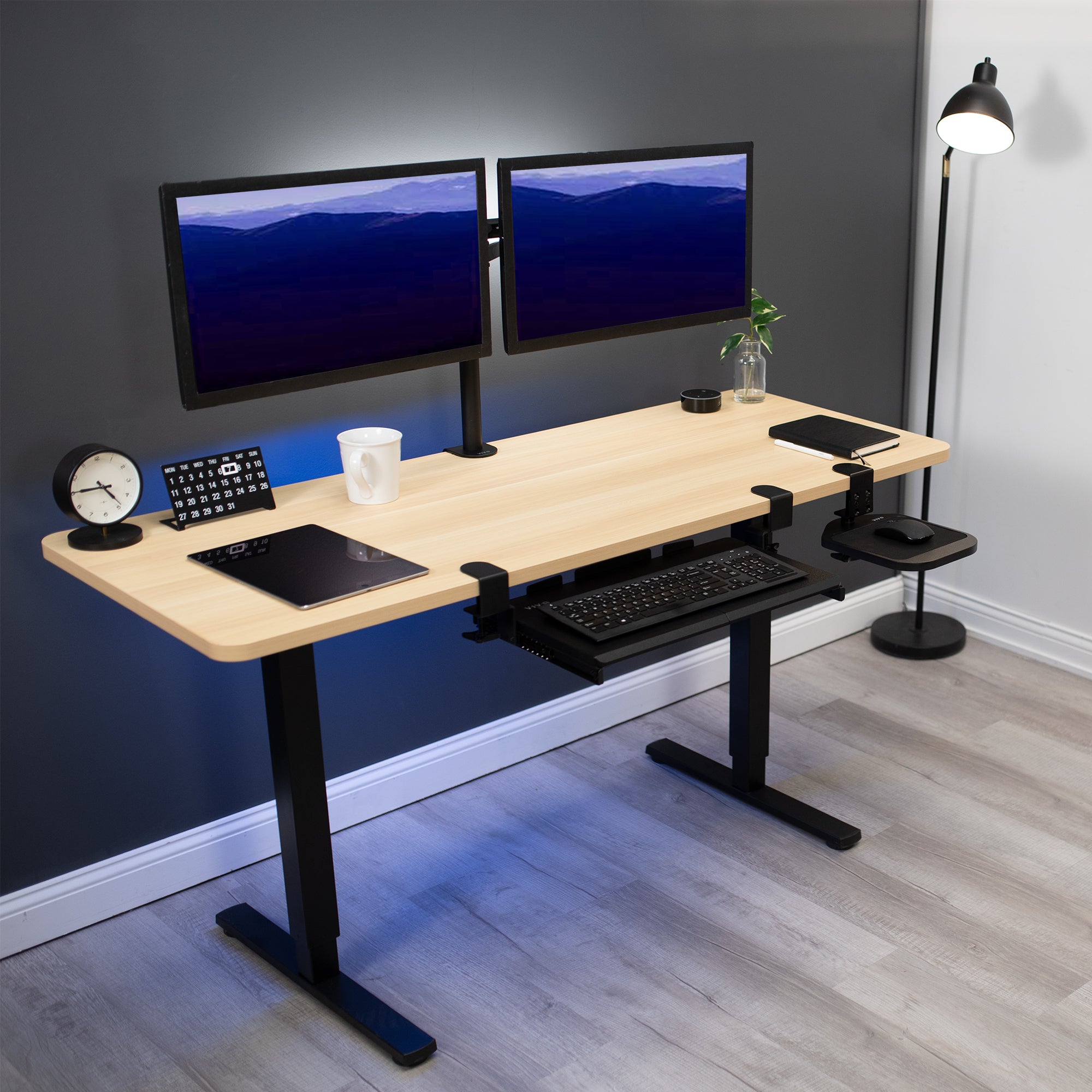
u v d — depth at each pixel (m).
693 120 2.81
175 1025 2.09
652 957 2.22
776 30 2.89
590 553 1.92
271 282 1.99
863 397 3.39
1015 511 3.33
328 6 2.23
